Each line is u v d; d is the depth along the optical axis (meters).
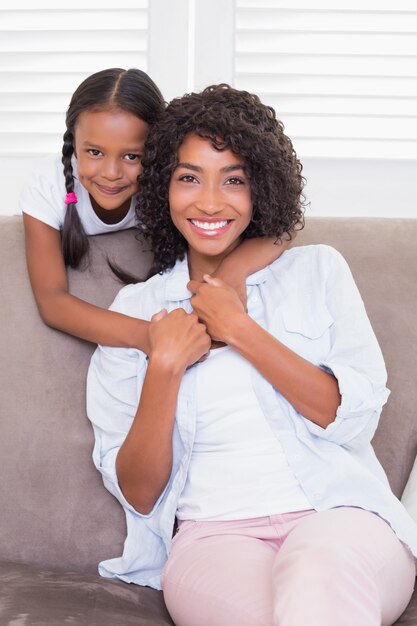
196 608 1.24
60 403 1.58
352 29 2.13
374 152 2.16
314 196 2.18
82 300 1.58
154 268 1.60
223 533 1.34
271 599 1.17
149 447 1.39
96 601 1.32
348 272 1.49
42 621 1.19
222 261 1.51
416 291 1.61
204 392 1.40
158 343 1.38
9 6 2.15
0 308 1.62
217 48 2.15
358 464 1.36
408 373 1.57
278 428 1.37
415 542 1.30
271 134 1.48
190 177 1.44
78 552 1.53
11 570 1.43
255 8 2.13
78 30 2.14
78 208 1.64
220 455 1.38
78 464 1.55
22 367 1.60
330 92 2.15
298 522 1.30
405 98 2.13
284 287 1.48
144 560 1.48
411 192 2.18
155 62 2.17
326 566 1.08
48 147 2.18
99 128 1.52
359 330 1.42
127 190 1.58
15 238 1.68
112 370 1.51
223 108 1.43
